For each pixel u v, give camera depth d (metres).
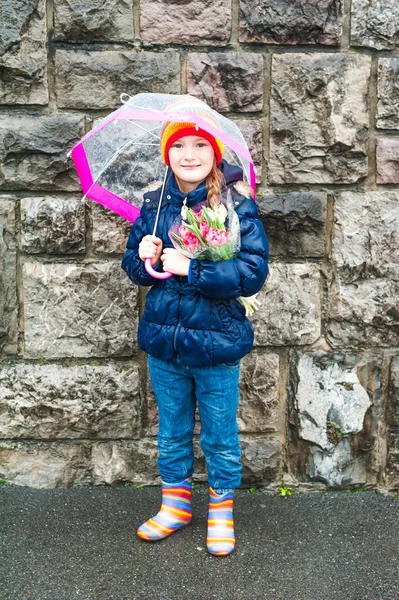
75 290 2.79
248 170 2.30
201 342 2.22
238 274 2.12
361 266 2.77
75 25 2.62
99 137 2.37
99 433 2.89
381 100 2.69
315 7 2.62
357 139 2.70
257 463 2.89
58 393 2.84
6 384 2.84
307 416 2.87
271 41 2.65
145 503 2.78
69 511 2.71
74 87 2.66
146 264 2.21
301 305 2.80
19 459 2.90
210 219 2.07
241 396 2.88
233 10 2.63
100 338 2.82
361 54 2.67
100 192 2.46
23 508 2.72
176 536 2.54
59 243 2.75
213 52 2.66
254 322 2.81
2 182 2.71
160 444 2.51
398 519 2.67
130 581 2.26
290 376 2.87
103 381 2.85
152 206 2.34
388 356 2.86
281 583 2.26
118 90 2.67
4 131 2.67
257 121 2.70
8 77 2.64
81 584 2.24
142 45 2.65
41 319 2.81
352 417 2.86
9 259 2.77
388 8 2.63
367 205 2.74
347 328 2.82
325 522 2.65
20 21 2.60
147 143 2.43
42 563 2.35
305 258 2.79
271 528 2.60
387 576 2.30
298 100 2.67
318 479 2.90
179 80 2.67
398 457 2.88
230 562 2.38
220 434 2.39
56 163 2.70
